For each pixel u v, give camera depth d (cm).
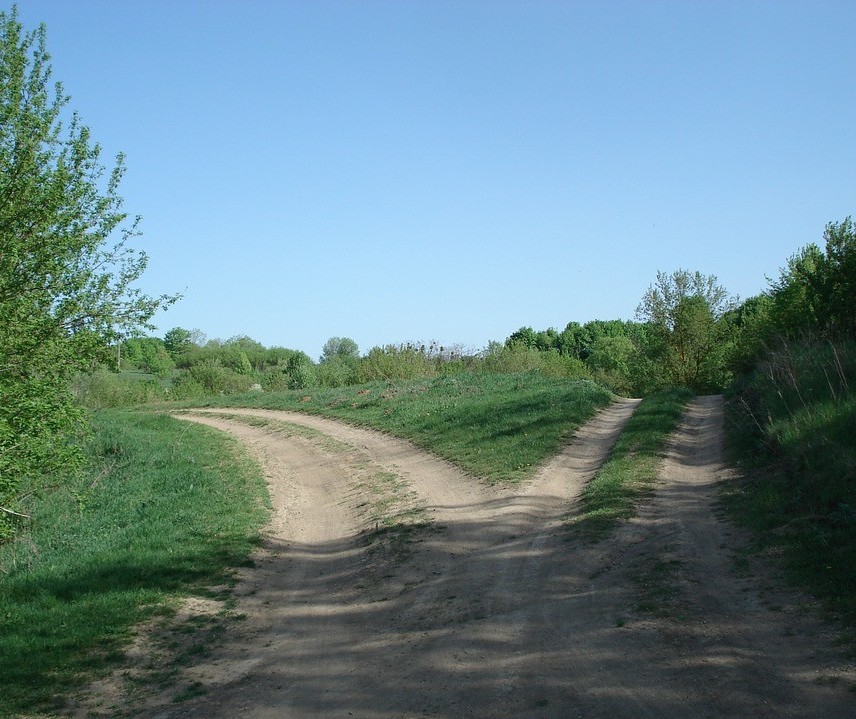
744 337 3634
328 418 2925
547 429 1934
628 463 1438
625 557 934
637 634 689
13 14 1293
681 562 867
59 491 1700
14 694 720
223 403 3834
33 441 1123
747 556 847
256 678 746
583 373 5544
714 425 1797
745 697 529
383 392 3259
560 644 700
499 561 1029
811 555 788
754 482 1150
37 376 1205
